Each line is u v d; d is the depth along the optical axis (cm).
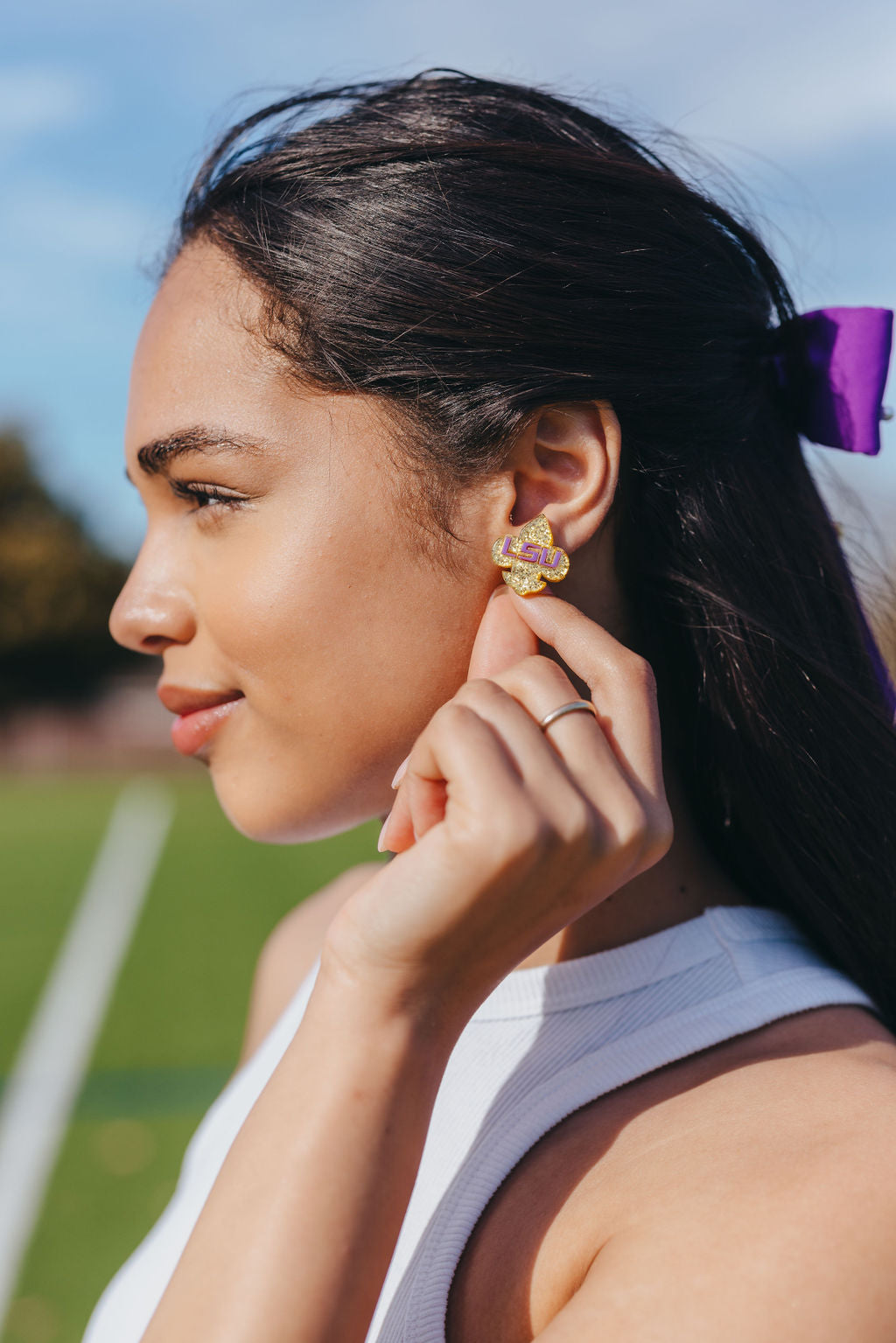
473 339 103
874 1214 75
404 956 85
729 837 123
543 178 109
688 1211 79
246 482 104
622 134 130
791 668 116
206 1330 79
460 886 83
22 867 1220
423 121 115
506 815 83
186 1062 592
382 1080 84
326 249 103
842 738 118
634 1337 72
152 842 1404
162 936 880
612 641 99
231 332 105
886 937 125
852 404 122
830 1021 104
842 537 141
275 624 104
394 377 102
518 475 106
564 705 89
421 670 105
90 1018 667
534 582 102
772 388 125
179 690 111
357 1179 82
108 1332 130
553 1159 95
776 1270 73
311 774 108
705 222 119
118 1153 482
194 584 109
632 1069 100
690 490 113
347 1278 81
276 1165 83
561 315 105
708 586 114
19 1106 535
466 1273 94
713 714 117
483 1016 111
